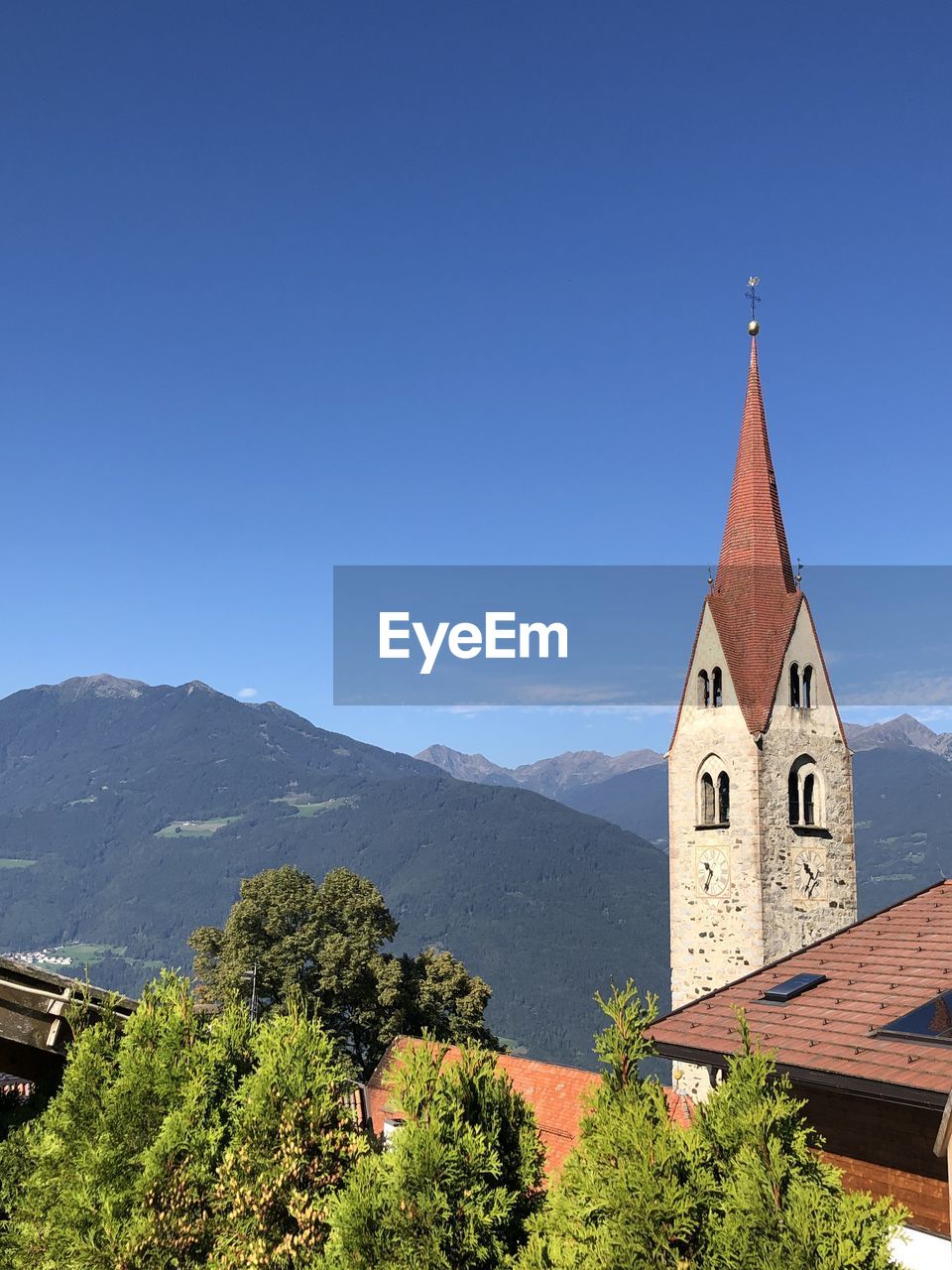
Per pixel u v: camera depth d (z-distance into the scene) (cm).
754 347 5178
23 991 1816
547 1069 4241
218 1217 1554
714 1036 2145
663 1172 1282
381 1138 1759
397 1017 6688
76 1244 1523
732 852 4647
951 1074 1681
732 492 5062
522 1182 1509
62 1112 1666
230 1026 1764
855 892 4797
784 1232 1215
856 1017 2031
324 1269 1409
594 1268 1265
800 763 4734
